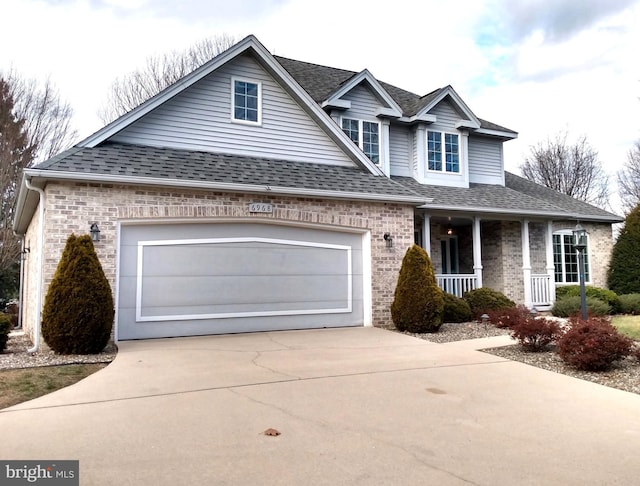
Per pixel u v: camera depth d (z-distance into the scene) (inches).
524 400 202.5
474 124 619.5
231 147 425.7
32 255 443.5
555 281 652.7
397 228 442.9
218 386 218.4
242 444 147.6
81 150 353.4
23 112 903.7
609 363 259.8
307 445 147.1
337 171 456.4
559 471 130.0
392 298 435.8
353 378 236.4
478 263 545.0
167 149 397.4
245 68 438.3
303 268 410.3
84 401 193.9
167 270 359.9
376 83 560.4
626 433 162.4
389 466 132.0
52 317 289.6
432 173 595.2
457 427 166.4
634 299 569.0
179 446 145.5
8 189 834.2
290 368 257.0
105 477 123.3
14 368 254.2
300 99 450.0
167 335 358.0
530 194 696.4
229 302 380.5
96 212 330.3
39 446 145.2
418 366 265.6
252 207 381.4
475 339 361.7
